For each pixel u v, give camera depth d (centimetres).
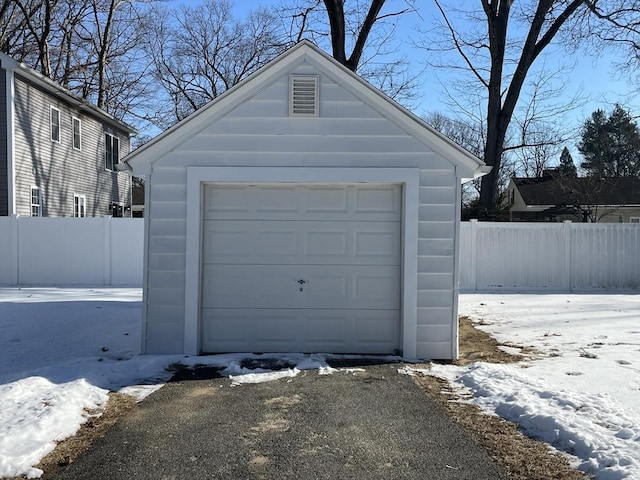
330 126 764
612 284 1616
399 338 780
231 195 785
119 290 1523
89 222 1650
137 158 759
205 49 3559
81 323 970
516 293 1523
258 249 784
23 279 1647
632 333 905
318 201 786
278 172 762
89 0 3203
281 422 503
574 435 438
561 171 4425
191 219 762
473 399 566
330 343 783
